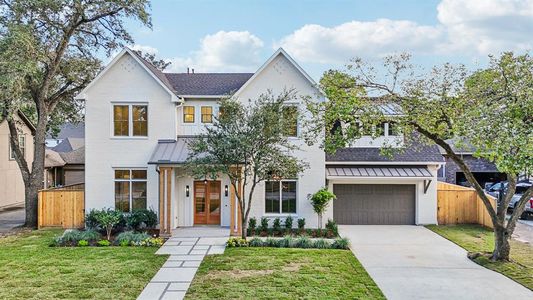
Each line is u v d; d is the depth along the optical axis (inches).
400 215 887.7
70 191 865.5
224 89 879.7
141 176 836.6
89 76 946.7
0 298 430.9
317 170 828.0
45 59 794.8
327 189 855.7
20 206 1227.2
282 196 833.5
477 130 444.5
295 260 583.5
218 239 724.0
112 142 829.8
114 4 828.0
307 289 461.1
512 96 469.1
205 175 687.7
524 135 400.8
